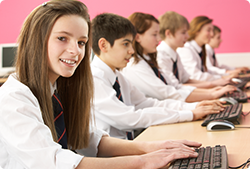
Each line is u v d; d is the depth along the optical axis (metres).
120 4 4.47
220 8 4.33
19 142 0.68
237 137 0.99
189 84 2.46
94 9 4.52
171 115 1.31
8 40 4.36
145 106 1.61
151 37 1.89
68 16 0.78
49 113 0.80
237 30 4.34
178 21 2.30
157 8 4.42
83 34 0.80
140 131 1.67
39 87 0.79
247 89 2.16
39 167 0.67
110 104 1.32
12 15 4.32
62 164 0.68
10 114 0.69
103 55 1.44
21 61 0.80
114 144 0.99
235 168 0.72
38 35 0.78
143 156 0.79
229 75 3.15
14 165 0.76
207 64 3.57
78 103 0.96
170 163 0.81
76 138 0.97
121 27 1.39
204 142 0.97
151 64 1.97
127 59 1.45
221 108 1.36
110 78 1.42
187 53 2.97
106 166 0.73
